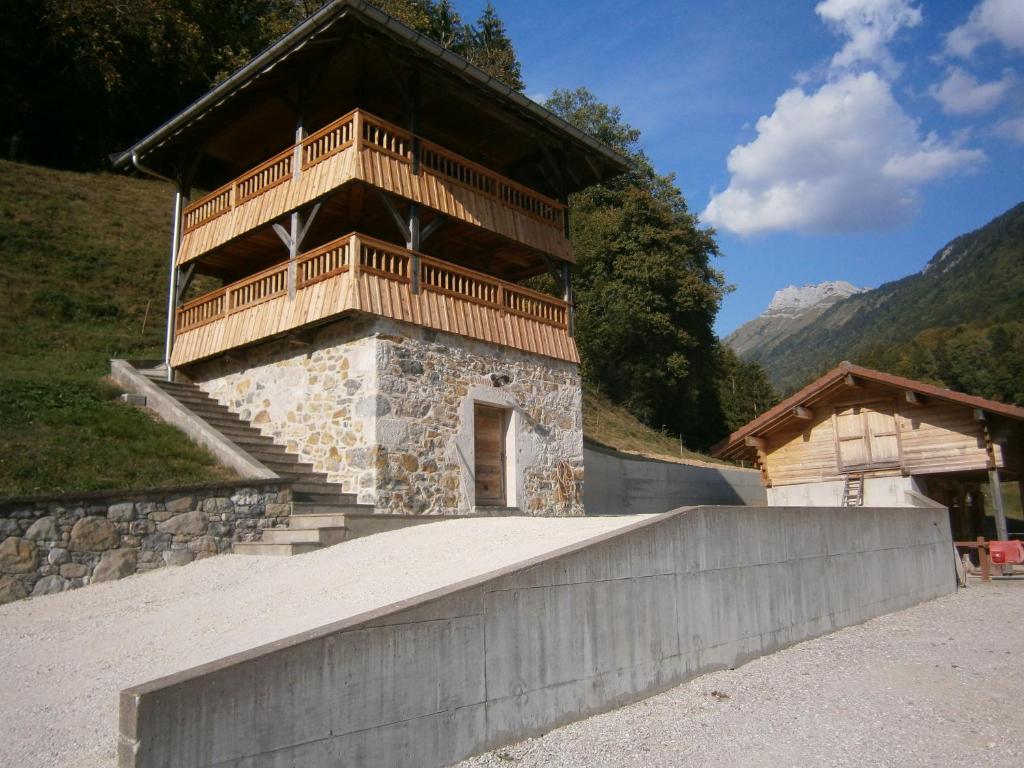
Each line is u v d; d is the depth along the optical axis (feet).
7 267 64.18
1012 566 49.78
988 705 19.94
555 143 52.65
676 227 117.19
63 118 100.12
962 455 45.44
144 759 11.00
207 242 49.57
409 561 26.20
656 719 18.39
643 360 110.22
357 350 39.93
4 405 37.68
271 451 42.16
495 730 16.25
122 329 62.08
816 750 16.57
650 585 20.92
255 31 114.52
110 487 31.99
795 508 28.19
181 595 27.30
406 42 39.99
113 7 93.25
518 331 47.75
